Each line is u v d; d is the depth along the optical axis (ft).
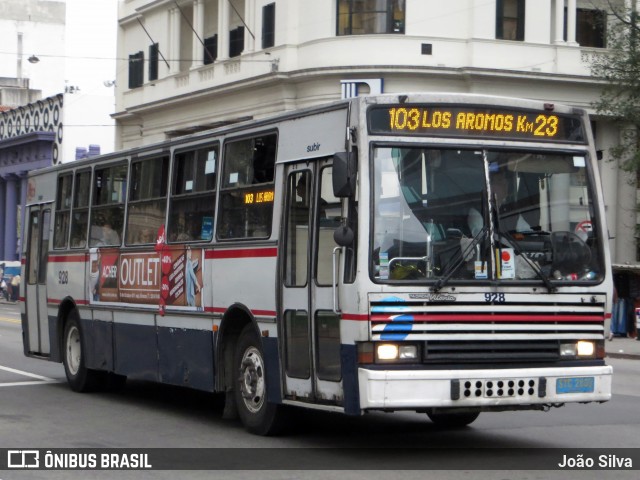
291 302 35.12
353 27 114.93
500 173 33.24
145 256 45.37
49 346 55.26
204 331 40.50
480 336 31.76
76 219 52.90
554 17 118.73
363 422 41.47
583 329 33.24
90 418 42.57
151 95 148.46
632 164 98.73
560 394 32.35
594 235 34.27
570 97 117.60
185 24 145.28
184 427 40.06
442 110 32.91
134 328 46.24
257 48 124.98
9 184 202.90
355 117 32.27
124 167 48.24
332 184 32.53
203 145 41.70
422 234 31.94
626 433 38.60
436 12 113.60
